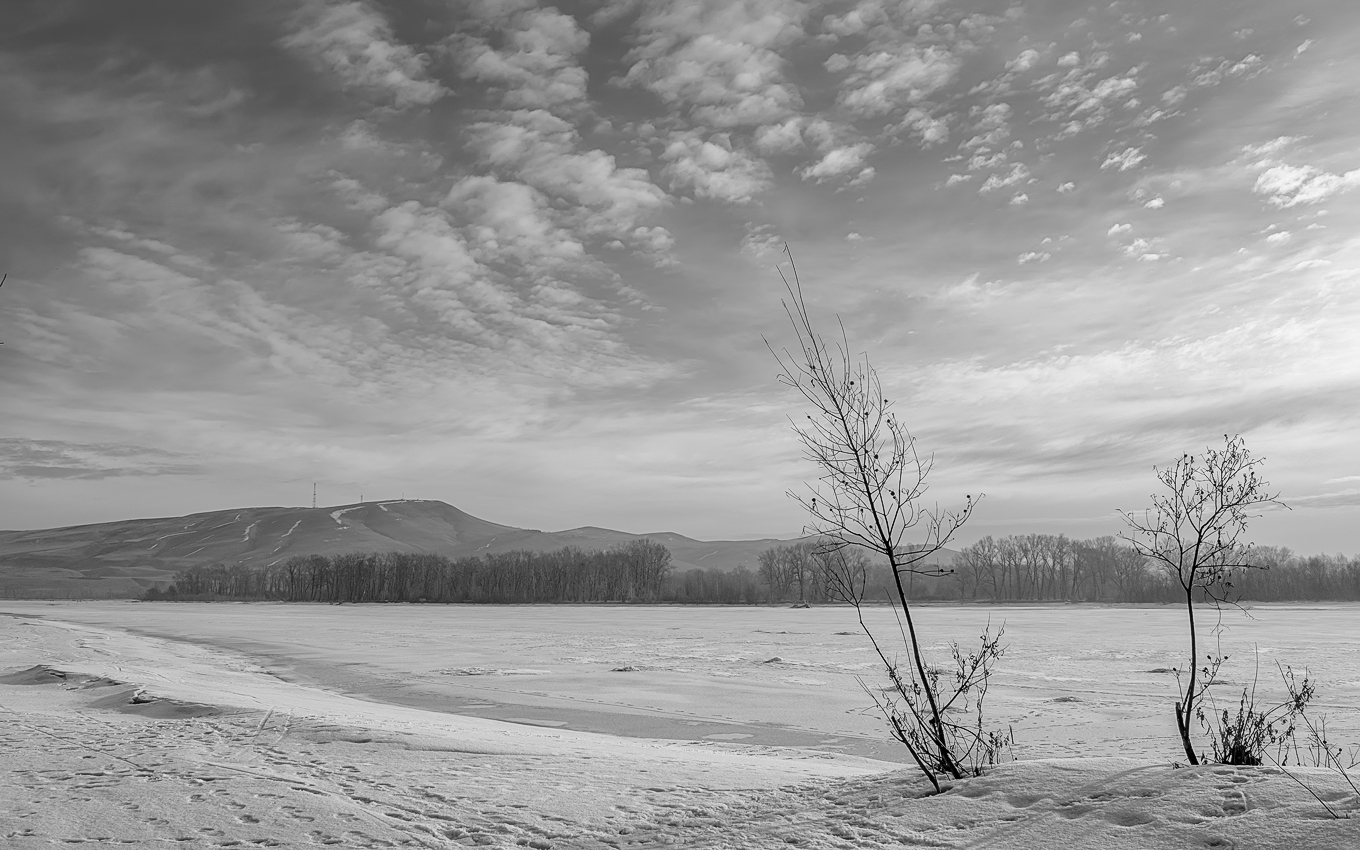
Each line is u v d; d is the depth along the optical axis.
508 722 25.25
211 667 42.69
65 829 9.62
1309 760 13.95
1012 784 7.93
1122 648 51.50
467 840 9.07
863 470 8.72
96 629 80.00
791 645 58.03
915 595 174.00
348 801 10.94
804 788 10.12
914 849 7.09
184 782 12.27
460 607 168.12
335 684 36.09
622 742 19.36
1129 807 6.93
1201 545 8.42
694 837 8.48
